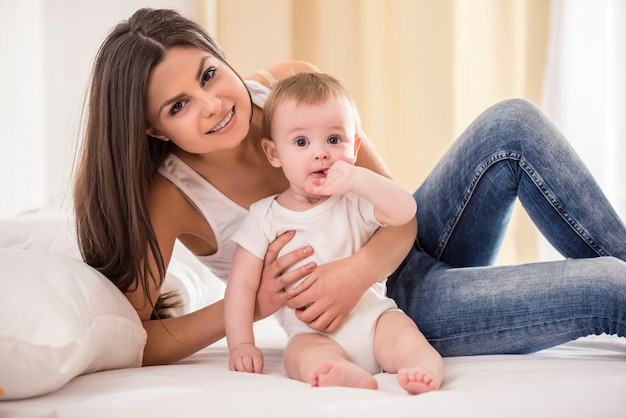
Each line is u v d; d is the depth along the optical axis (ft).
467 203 5.10
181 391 3.47
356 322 4.27
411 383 3.41
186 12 9.85
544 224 4.78
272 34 10.10
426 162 10.20
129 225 4.60
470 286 4.58
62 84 8.95
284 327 4.69
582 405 3.14
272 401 3.23
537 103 10.05
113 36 4.67
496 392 3.27
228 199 4.96
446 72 10.11
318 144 4.36
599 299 4.11
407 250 4.67
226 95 4.54
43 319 3.53
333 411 3.08
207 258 5.23
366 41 10.26
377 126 10.25
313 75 4.59
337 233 4.48
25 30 8.65
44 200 8.82
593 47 10.00
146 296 4.72
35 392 3.52
